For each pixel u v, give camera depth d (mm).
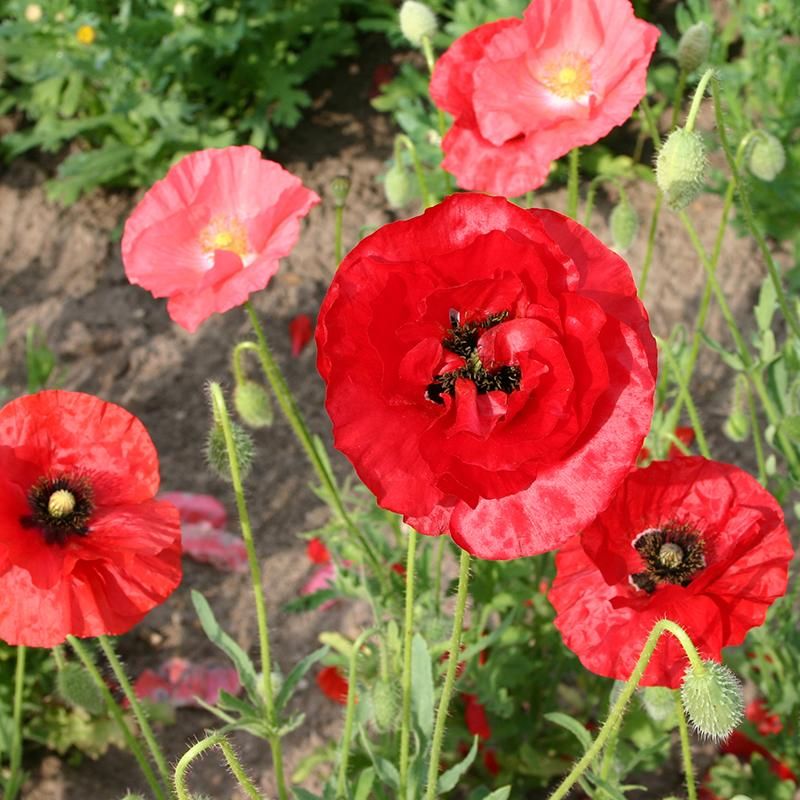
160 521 568
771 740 756
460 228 478
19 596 553
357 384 466
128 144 1166
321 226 1153
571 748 776
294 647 871
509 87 629
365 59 1305
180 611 891
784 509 895
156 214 631
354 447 466
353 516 744
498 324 475
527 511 470
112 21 1102
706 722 499
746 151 681
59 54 1116
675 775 792
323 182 1189
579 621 542
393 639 653
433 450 461
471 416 459
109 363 1044
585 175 1166
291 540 929
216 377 1032
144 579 563
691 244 1104
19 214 1168
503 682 730
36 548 554
